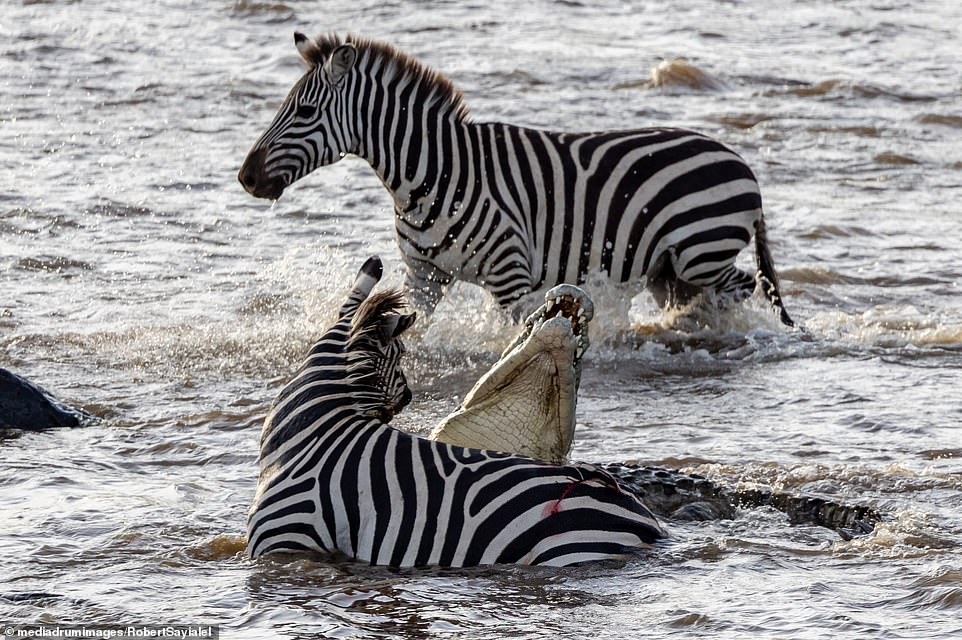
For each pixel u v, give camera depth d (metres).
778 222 37.59
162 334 26.94
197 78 56.31
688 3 81.19
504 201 26.11
